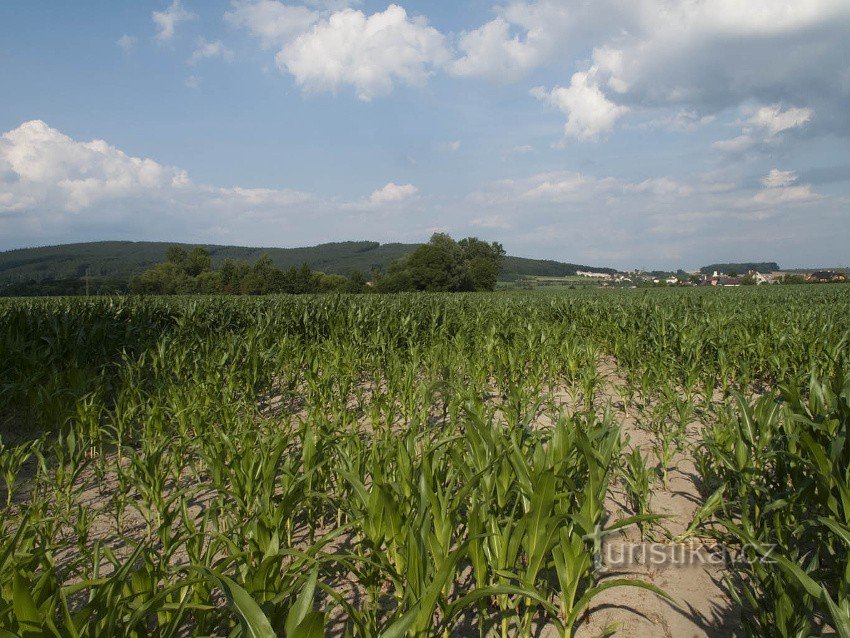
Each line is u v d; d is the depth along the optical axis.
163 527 3.15
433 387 5.59
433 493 2.99
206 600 2.77
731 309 16.52
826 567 3.54
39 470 4.72
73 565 3.03
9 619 1.98
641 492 4.39
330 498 4.07
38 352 8.53
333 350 9.27
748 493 4.25
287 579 2.75
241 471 3.89
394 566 3.45
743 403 4.38
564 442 3.43
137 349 9.82
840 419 3.32
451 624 2.99
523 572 3.20
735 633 3.14
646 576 3.72
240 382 7.85
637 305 16.66
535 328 11.79
